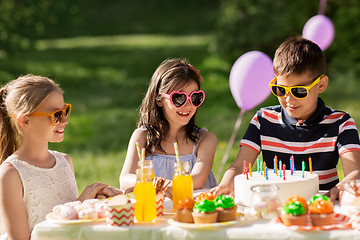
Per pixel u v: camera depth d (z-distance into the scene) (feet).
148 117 11.73
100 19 80.64
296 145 10.87
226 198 7.98
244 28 37.50
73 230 8.07
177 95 11.05
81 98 36.01
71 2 45.80
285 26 35.83
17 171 9.66
